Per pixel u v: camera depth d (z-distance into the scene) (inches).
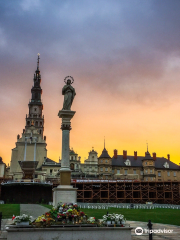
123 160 4803.2
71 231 611.2
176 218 1311.5
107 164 4466.0
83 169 4448.8
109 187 3341.5
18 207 1835.6
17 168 4220.0
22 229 591.8
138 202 3292.3
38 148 4360.2
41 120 4928.6
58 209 748.0
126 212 1675.7
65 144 1259.2
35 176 4067.4
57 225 633.6
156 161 4911.4
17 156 4288.9
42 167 4121.6
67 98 1310.3
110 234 626.8
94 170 4461.1
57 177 3949.3
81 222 674.8
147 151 4815.5
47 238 597.9
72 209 743.7
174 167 4894.2
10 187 3029.0
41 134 4845.0
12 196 3006.9
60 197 1176.8
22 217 636.1
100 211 1683.1
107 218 664.4
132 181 3324.3
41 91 5236.2
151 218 1300.4
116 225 652.1
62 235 605.6
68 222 680.4
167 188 3326.8
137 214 1534.2
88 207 2112.5
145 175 4655.5
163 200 3366.1
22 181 3125.0
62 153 1253.7
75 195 1192.2
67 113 1275.8
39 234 596.7
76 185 3380.9
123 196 3361.2
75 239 609.0
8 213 1393.9
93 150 4571.9
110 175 4426.7
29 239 590.9
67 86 1328.7
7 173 4645.7
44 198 3046.3
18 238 588.1
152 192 3518.7
